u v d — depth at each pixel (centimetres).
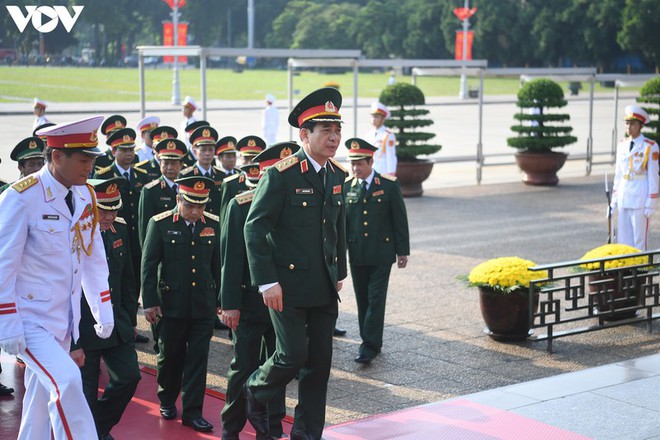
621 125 3428
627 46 6588
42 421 489
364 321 810
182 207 655
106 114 3278
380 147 1644
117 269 610
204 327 647
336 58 1966
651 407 649
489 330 852
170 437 619
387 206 810
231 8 9112
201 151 942
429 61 2052
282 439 587
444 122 3556
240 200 589
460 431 602
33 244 474
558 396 675
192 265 648
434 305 985
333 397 694
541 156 1962
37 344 470
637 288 884
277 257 534
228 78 6856
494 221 1540
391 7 8531
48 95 4269
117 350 594
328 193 540
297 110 535
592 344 840
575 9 6975
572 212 1633
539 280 805
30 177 475
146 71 7581
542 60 7631
